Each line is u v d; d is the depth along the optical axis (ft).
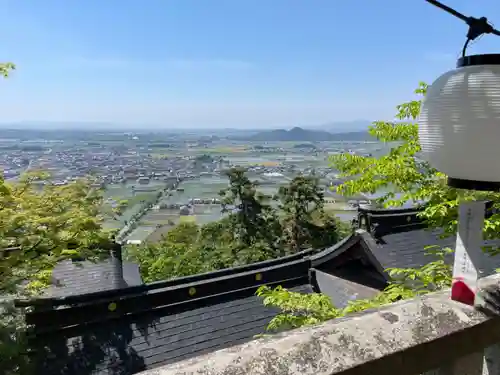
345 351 2.31
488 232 8.61
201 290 17.85
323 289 22.35
